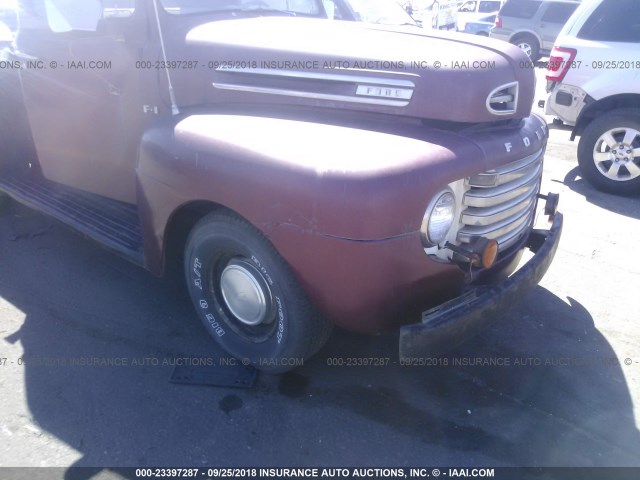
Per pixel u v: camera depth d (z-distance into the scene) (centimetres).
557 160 751
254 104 330
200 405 313
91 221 407
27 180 494
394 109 300
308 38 334
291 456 282
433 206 263
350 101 307
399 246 258
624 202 607
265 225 272
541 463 279
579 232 529
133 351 356
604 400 321
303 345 302
